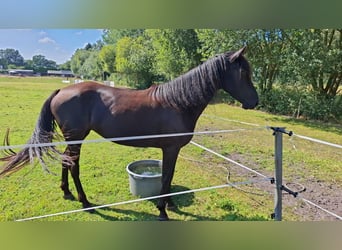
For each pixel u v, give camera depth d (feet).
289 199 9.27
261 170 12.09
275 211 6.91
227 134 19.04
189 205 8.66
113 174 11.29
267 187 10.24
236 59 7.14
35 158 7.36
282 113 28.12
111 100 7.59
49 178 10.61
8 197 9.04
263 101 30.09
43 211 8.15
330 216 8.15
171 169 7.72
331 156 14.24
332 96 25.46
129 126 7.45
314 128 21.68
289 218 7.97
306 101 25.80
